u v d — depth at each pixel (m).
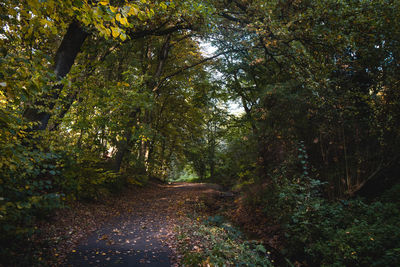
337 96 7.86
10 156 3.21
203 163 30.70
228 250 5.34
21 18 3.18
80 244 5.08
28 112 5.80
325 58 8.41
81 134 8.41
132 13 2.80
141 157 19.78
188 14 8.36
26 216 4.05
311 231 6.09
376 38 7.24
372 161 7.16
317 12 7.50
